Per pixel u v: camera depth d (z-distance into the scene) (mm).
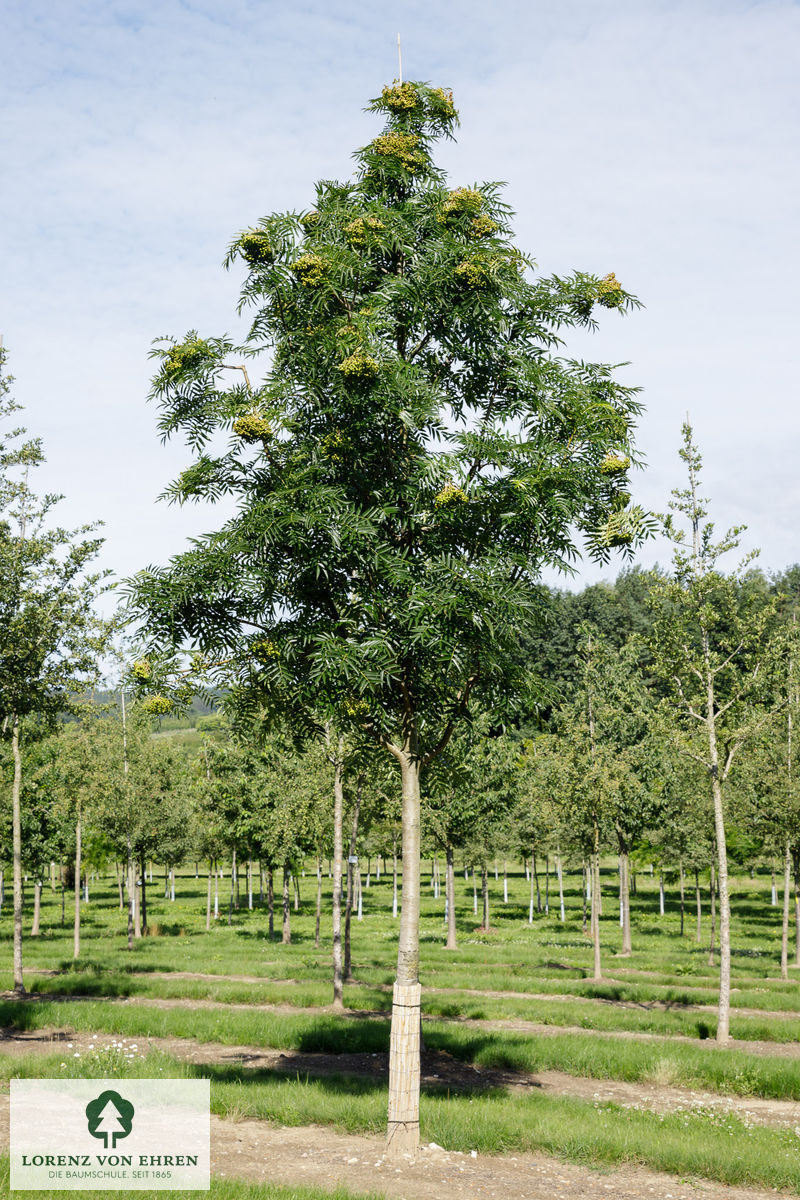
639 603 82125
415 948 10914
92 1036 17875
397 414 11164
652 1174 10203
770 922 48125
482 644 10789
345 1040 17141
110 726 35594
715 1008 22469
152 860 42219
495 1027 19469
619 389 12250
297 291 11977
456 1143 10789
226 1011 19922
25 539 19141
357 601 11297
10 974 26078
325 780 25531
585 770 27328
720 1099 14391
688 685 21625
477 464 11555
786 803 27906
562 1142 10828
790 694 21531
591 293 12086
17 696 18875
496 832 41031
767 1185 9945
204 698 11594
